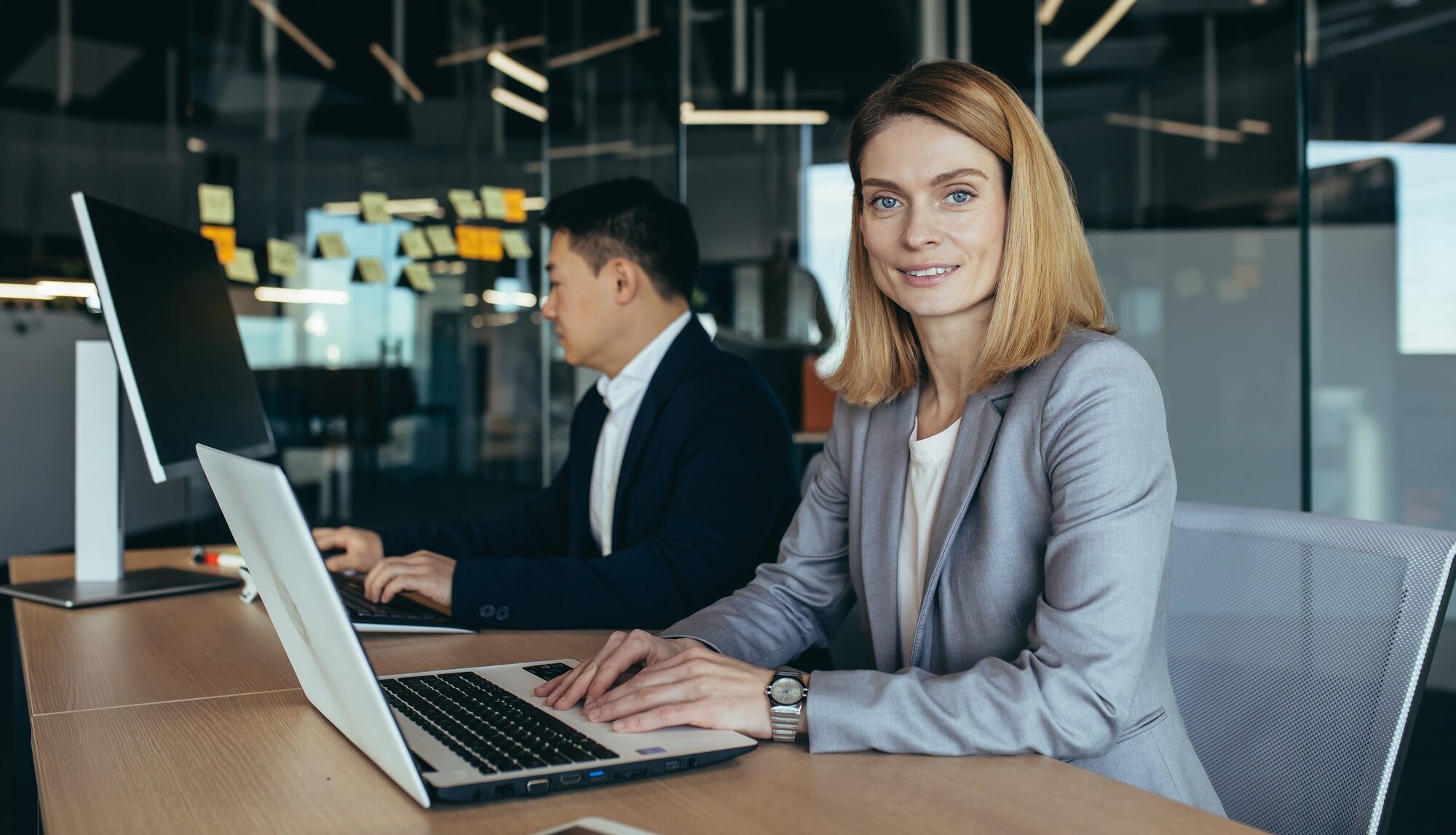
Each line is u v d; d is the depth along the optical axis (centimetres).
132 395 136
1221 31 429
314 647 79
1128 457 94
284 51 483
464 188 516
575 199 175
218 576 169
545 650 122
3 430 366
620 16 513
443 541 184
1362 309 406
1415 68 407
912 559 117
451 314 512
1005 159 107
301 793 75
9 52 425
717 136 524
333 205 493
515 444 520
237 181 474
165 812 71
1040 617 92
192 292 167
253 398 192
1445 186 403
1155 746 97
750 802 73
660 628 144
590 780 76
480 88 517
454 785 72
